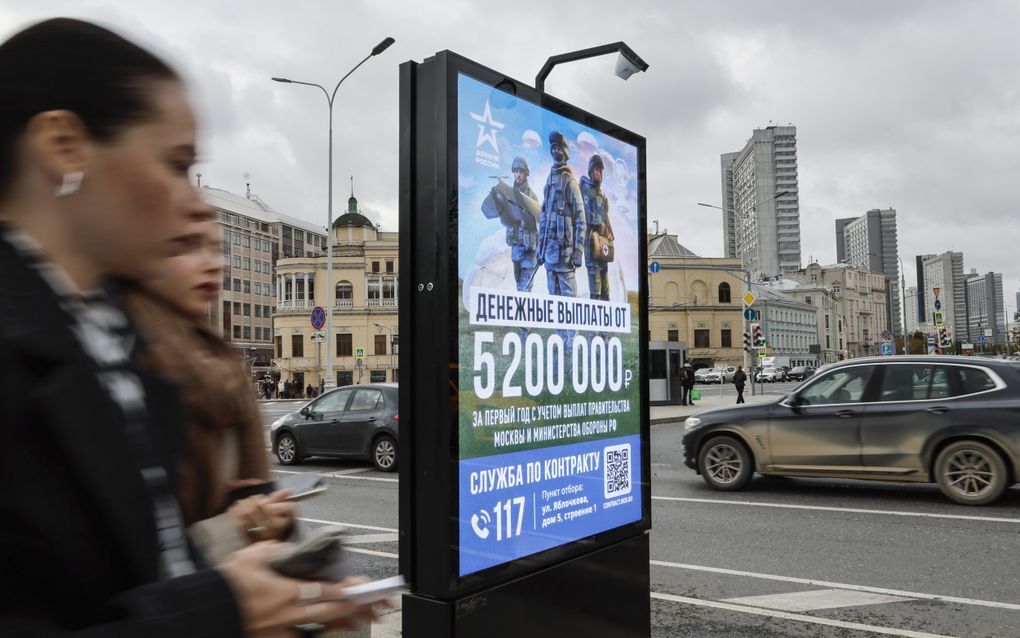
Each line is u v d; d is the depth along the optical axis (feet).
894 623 15.20
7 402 2.19
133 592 2.39
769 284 455.63
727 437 31.35
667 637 14.51
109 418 2.40
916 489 31.04
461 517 8.02
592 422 10.27
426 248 8.00
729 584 18.08
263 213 353.31
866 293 545.85
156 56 2.91
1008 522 24.38
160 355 3.18
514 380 8.84
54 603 2.30
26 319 2.31
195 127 3.06
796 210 590.55
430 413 7.95
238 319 326.44
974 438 27.25
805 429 29.71
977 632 14.66
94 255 2.84
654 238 295.48
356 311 241.96
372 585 3.13
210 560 3.25
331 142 98.53
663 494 30.91
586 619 9.86
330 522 26.66
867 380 29.35
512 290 8.81
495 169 8.57
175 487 2.83
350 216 271.90
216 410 3.51
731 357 279.49
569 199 9.87
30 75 2.64
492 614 8.34
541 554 9.18
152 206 2.88
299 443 42.86
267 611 2.66
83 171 2.72
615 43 13.93
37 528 2.20
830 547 21.58
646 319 11.62
